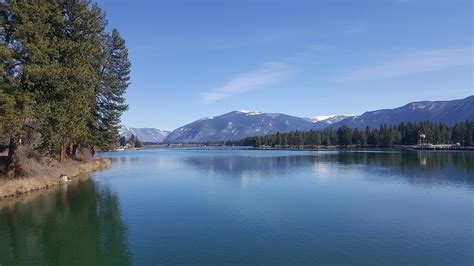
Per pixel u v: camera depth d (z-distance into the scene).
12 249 18.86
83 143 52.53
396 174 54.28
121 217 25.55
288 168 66.31
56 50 32.59
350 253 18.22
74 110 33.94
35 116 30.31
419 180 46.66
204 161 92.38
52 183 40.34
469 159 91.50
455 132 186.25
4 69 29.19
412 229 22.52
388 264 16.77
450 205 29.92
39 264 16.86
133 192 36.50
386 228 22.78
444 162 80.38
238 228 22.75
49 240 20.36
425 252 18.33
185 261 17.17
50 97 32.28
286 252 18.36
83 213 26.58
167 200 31.91
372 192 36.72
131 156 129.88
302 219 25.00
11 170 34.53
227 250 18.67
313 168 65.94
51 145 32.81
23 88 31.03
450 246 19.25
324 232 21.83
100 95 58.00
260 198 33.12
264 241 20.16
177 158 111.31
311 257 17.66
